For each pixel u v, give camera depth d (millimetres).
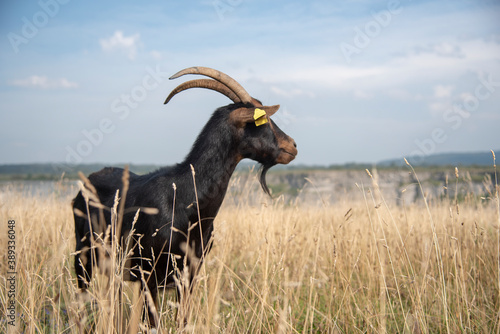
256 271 5723
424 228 6445
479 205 6590
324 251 5793
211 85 4465
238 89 4340
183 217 4043
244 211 6727
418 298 3975
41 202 7145
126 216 4215
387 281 5430
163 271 4039
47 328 4004
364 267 5566
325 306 4961
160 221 3994
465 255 5223
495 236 5871
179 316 3486
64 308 4129
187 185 4105
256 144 4238
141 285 4059
